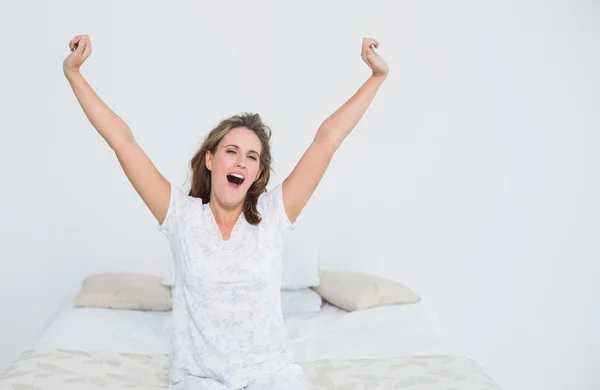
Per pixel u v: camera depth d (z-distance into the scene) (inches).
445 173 147.3
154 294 122.2
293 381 78.9
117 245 142.0
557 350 150.8
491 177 147.9
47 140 138.8
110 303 120.0
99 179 140.5
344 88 145.0
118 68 140.0
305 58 143.8
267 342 79.2
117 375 93.6
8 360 142.1
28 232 140.0
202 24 141.3
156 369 97.0
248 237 78.7
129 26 139.6
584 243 149.5
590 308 150.4
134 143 77.0
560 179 148.7
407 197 147.1
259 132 81.1
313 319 119.6
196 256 77.0
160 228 80.0
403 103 145.9
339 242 146.7
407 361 99.9
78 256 141.4
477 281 149.2
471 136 147.3
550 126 148.1
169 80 141.4
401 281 148.2
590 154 148.6
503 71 147.0
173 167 142.7
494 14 146.3
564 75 147.6
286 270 127.1
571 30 147.2
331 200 145.9
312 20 143.3
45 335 106.7
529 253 149.3
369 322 117.2
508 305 149.8
